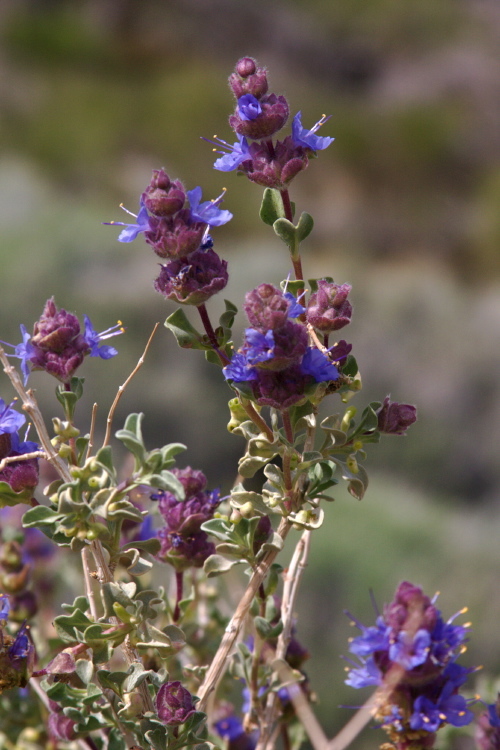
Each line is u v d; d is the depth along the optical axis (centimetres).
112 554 264
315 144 287
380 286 1559
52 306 264
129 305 1270
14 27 3136
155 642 263
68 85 2898
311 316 282
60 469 259
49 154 2642
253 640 354
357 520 1007
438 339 1443
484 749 293
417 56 3422
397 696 251
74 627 264
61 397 261
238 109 285
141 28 3269
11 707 348
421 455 1339
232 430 287
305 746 386
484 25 3522
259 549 284
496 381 1393
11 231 1419
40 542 447
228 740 356
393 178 2884
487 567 955
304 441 288
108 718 276
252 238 2416
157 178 257
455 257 2717
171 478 243
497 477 1338
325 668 836
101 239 1409
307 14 3519
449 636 250
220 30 3344
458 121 3078
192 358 1216
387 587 920
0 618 281
